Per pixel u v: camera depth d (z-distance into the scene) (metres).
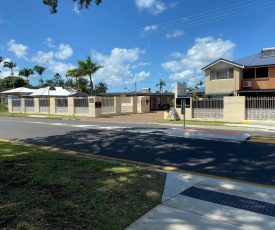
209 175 6.01
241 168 6.59
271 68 25.20
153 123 18.98
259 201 4.42
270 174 6.07
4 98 53.12
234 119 19.09
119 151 8.72
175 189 4.89
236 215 3.86
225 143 9.95
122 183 5.07
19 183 5.03
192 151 8.59
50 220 3.54
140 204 4.14
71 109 28.34
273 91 24.36
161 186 5.01
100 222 3.53
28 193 4.52
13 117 27.47
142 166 6.75
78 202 4.15
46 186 4.87
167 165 6.92
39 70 68.81
